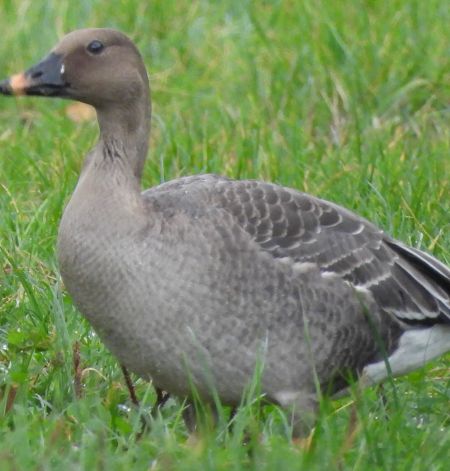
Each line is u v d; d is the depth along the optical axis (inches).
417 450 486.0
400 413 502.6
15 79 528.7
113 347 510.0
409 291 538.0
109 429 500.7
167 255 492.7
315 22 876.6
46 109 855.7
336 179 718.5
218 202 511.5
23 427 483.2
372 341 526.9
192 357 499.2
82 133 813.9
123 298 494.0
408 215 675.4
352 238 531.8
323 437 487.8
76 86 525.3
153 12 946.7
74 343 567.8
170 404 540.1
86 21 937.5
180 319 494.9
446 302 545.6
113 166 514.3
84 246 496.7
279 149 764.0
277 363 508.1
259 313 502.6
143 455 474.9
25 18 942.4
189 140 765.3
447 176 728.3
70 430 504.4
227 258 499.2
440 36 868.0
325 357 516.1
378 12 895.7
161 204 504.7
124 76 522.3
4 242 669.3
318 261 518.6
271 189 525.3
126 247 492.7
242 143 755.4
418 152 759.1
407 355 541.3
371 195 692.7
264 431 504.1
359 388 525.0
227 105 831.1
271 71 850.8
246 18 916.6
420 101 836.6
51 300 601.9
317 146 781.3
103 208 499.2
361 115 816.3
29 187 740.7
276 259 508.7
